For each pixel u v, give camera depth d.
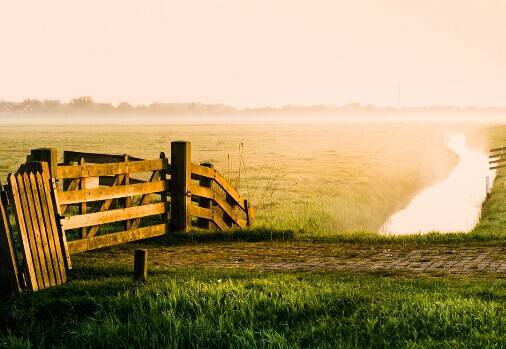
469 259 11.55
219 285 8.41
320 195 29.58
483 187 40.56
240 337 6.61
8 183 8.64
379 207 31.02
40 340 7.02
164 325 7.07
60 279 9.46
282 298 7.97
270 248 13.23
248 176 38.56
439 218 29.05
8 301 8.31
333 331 6.90
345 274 10.09
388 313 7.38
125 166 13.07
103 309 7.68
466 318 7.07
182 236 14.32
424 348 6.25
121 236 12.95
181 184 14.59
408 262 11.35
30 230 8.94
